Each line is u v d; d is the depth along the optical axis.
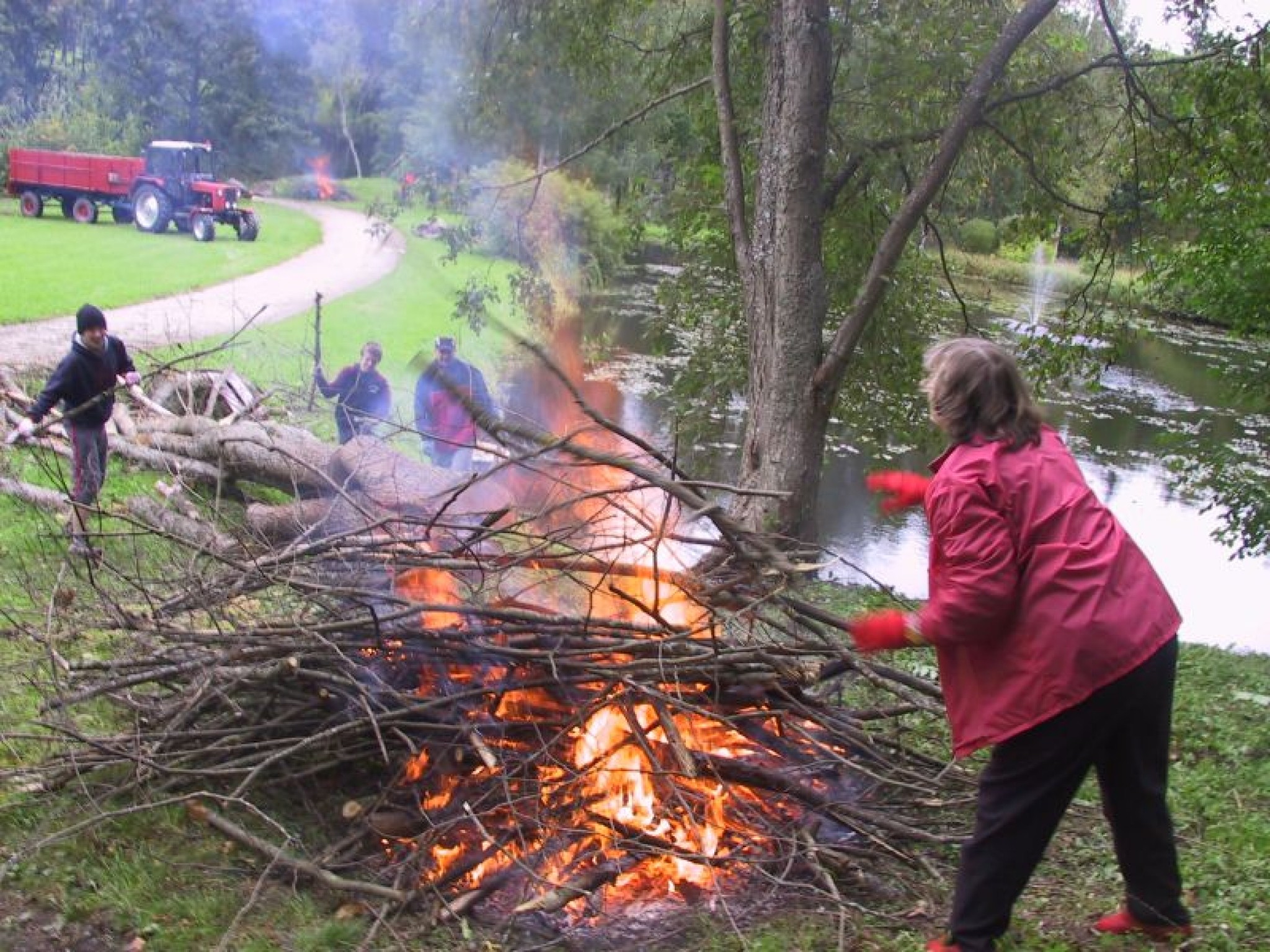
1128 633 2.94
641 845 3.74
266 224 37.16
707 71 11.48
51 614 4.59
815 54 8.59
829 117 10.12
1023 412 3.12
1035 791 3.05
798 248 8.77
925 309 11.87
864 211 10.89
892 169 10.80
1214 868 3.88
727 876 3.78
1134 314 13.77
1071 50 10.53
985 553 2.95
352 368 9.68
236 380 11.17
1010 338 21.69
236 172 49.84
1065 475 3.08
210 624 4.68
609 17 11.49
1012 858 3.09
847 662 4.33
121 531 6.87
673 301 12.62
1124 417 21.23
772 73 8.95
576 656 4.07
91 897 3.49
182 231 32.62
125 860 3.69
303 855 3.75
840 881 3.78
